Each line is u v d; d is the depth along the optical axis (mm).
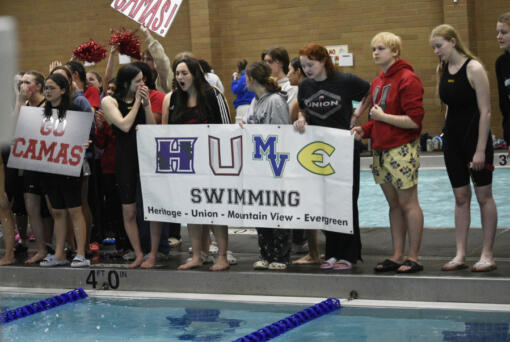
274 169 5746
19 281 6559
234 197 5887
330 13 15016
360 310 5074
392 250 6402
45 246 6801
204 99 5996
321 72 5594
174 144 6031
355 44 14867
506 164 12977
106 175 6801
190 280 5949
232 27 15922
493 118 14062
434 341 4180
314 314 4980
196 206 6008
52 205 6461
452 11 13727
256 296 5676
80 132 6324
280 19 15484
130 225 6285
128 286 6188
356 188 5656
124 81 6176
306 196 5684
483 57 14047
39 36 17266
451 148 5277
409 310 4980
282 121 5770
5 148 6516
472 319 4629
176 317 5184
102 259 6816
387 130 5324
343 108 5602
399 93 5289
